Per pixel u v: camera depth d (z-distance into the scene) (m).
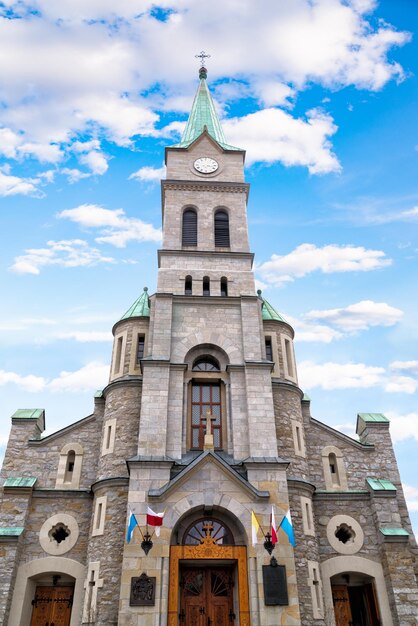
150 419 26.98
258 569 23.39
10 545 26.30
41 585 27.16
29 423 31.17
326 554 27.95
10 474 29.50
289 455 29.33
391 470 31.14
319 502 29.50
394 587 26.41
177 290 32.78
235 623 23.56
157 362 28.72
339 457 31.47
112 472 28.06
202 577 24.66
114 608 24.16
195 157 39.84
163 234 35.66
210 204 37.47
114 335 34.62
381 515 28.73
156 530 23.52
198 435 28.22
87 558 26.55
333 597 27.73
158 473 25.30
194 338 30.42
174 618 22.44
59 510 28.31
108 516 26.44
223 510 24.83
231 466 26.25
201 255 34.59
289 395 31.58
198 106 46.28
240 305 31.92
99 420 31.88
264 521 24.47
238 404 28.27
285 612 22.59
